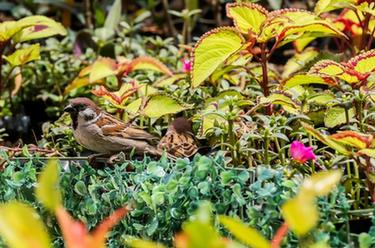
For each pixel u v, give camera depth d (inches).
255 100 371.6
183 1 642.8
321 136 281.6
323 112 351.6
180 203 291.1
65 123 389.4
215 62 352.5
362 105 337.1
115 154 344.8
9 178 320.5
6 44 443.8
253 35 356.8
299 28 359.3
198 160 290.4
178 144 341.7
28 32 450.6
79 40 532.1
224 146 333.1
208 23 606.2
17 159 330.3
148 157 318.3
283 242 271.7
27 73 485.7
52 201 225.5
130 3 648.4
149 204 293.9
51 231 319.6
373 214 271.0
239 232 222.1
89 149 355.9
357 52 404.8
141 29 592.4
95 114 343.9
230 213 283.6
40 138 453.1
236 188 280.1
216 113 324.8
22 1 607.2
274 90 355.6
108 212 308.3
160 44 509.0
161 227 296.2
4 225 214.1
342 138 280.7
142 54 509.7
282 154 319.3
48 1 585.9
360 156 289.0
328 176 240.5
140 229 300.2
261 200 279.9
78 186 311.4
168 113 360.2
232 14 362.6
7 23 434.3
